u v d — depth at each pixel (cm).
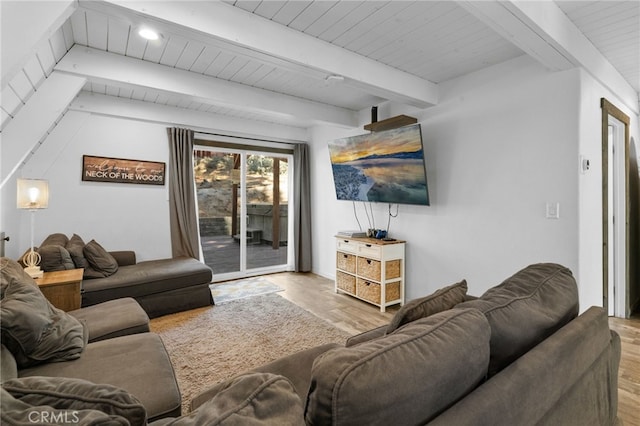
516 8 174
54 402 73
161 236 427
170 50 268
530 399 87
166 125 425
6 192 303
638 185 368
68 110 363
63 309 254
